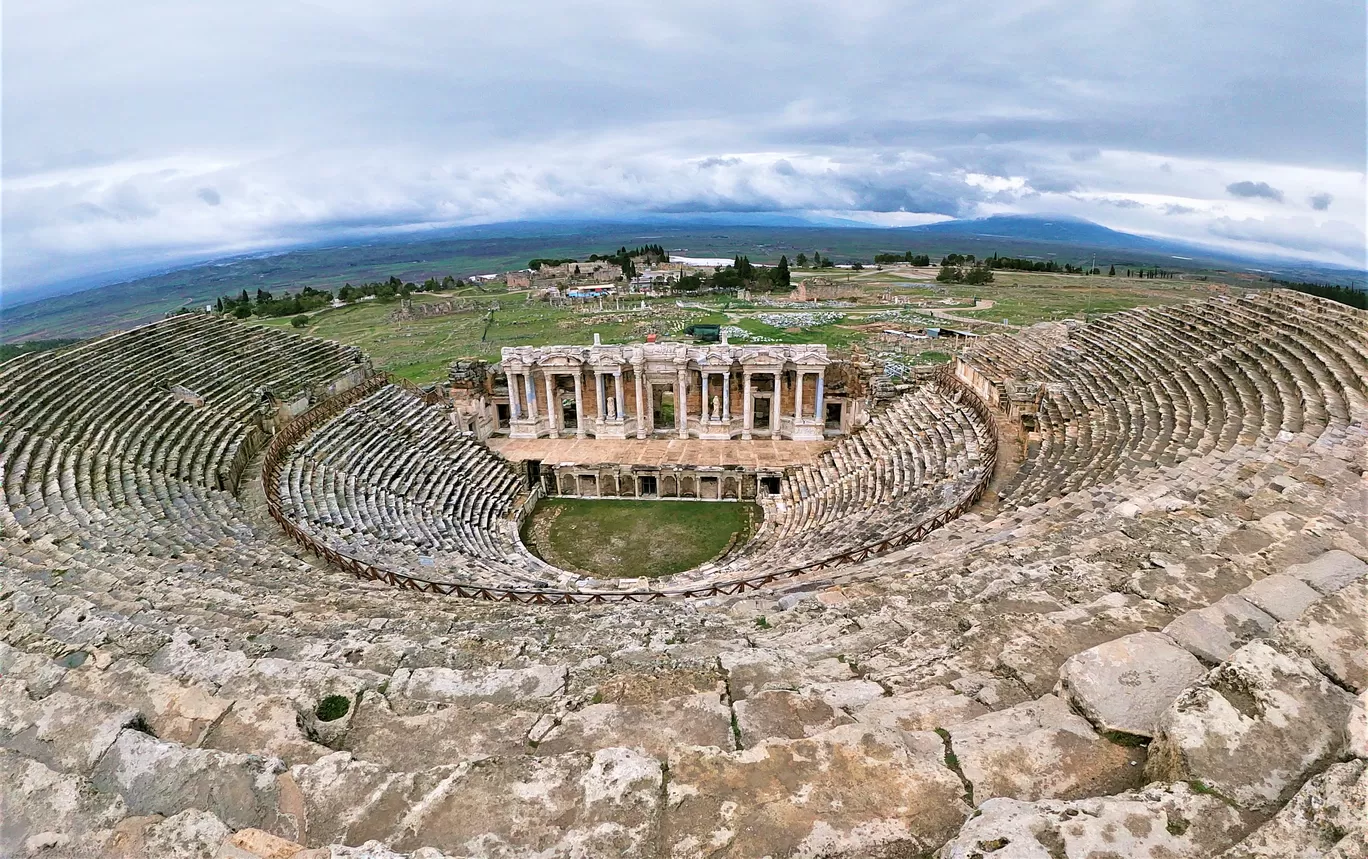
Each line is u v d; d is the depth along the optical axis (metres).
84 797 6.49
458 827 6.34
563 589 24.61
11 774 6.69
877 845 5.95
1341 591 8.19
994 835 5.41
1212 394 30.19
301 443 38.12
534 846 6.11
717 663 9.95
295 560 22.42
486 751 8.16
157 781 7.00
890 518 28.33
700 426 49.59
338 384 47.34
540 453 46.78
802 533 32.88
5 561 17.86
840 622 12.09
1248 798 5.67
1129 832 5.39
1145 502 16.92
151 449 33.03
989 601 11.37
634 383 50.22
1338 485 15.77
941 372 48.84
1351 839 4.86
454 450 44.94
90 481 28.34
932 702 8.15
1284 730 6.17
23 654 9.63
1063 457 29.34
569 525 40.44
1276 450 20.39
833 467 41.38
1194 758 6.00
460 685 9.74
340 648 11.82
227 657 10.21
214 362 45.28
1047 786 6.47
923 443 37.78
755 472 43.06
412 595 19.59
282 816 6.56
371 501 35.19
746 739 7.90
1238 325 37.09
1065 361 42.28
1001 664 8.94
